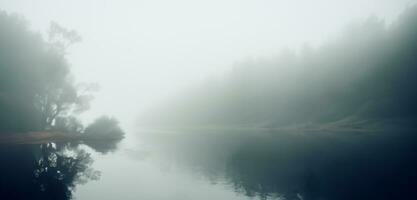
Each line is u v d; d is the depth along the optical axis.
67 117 67.44
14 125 54.78
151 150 46.16
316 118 88.75
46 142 57.12
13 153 39.56
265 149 42.25
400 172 23.25
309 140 53.31
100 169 29.92
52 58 61.28
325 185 20.53
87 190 21.22
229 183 22.64
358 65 92.38
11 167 29.72
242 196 19.05
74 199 18.81
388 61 84.50
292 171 25.98
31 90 58.84
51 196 19.47
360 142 45.47
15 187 21.77
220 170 28.08
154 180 24.45
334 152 35.66
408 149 35.16
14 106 54.47
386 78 82.31
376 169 24.75
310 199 17.55
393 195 17.34
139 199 18.88
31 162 32.91
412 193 17.59
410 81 76.56
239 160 33.56
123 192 20.64
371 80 85.56
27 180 24.19
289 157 33.88
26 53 58.59
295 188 20.25
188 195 19.61
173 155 39.91
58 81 62.75
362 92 86.12
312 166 27.69
